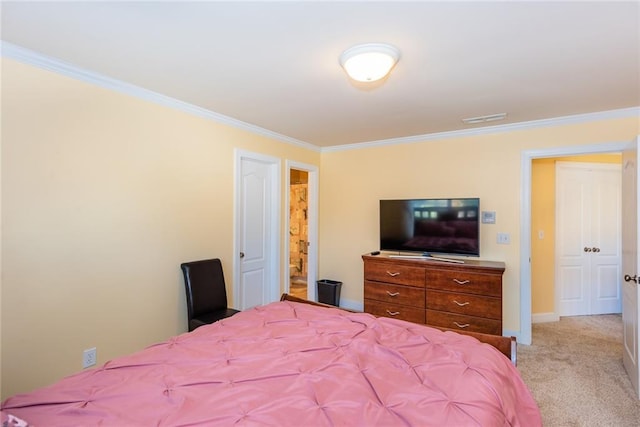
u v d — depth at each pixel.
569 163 4.10
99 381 1.23
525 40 1.75
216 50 1.90
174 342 1.61
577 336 3.46
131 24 1.63
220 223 3.21
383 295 3.55
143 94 2.50
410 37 1.73
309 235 4.68
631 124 2.87
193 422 0.98
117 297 2.38
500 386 1.23
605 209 4.21
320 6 1.47
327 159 4.69
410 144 4.02
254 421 0.98
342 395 1.12
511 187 3.40
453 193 3.72
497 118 3.16
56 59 2.00
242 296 3.58
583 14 1.52
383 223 3.86
